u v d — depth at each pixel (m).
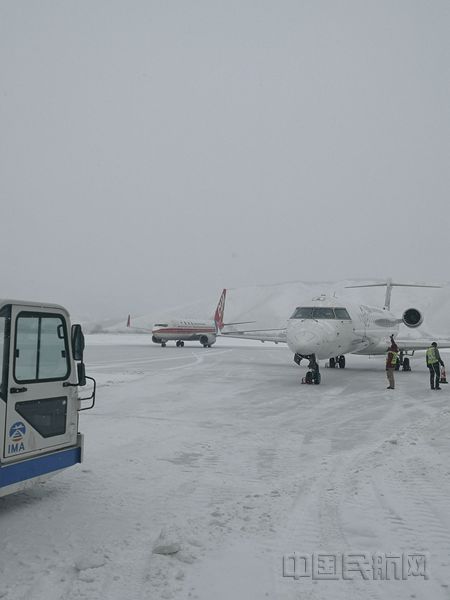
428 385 20.00
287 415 13.17
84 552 5.05
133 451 9.27
